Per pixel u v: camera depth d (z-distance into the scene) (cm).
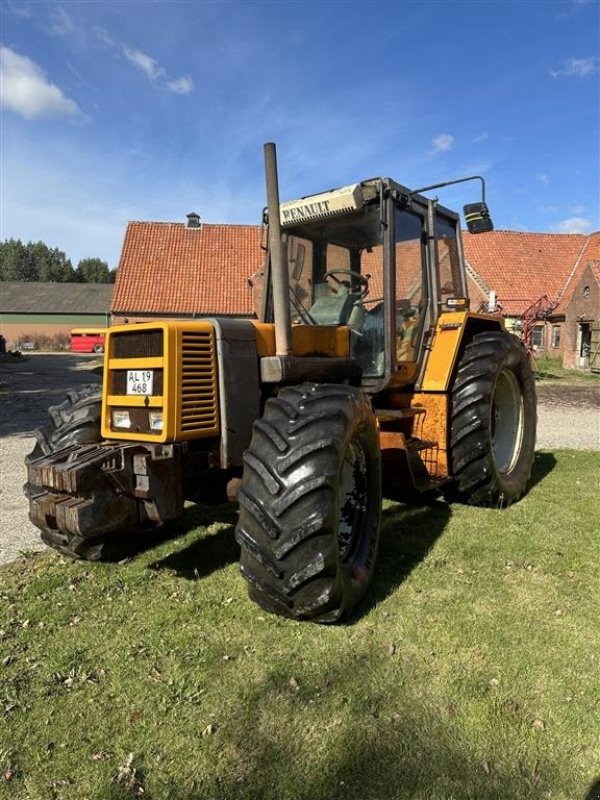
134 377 306
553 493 536
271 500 266
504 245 2808
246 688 249
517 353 510
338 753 213
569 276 2727
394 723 228
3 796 197
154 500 292
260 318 462
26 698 245
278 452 274
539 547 397
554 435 873
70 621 305
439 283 491
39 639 288
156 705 240
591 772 206
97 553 354
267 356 336
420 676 256
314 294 445
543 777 203
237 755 214
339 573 278
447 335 470
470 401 459
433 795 196
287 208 436
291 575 265
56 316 5516
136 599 327
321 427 277
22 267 10438
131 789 200
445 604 319
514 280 2681
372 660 267
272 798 196
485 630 292
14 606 321
